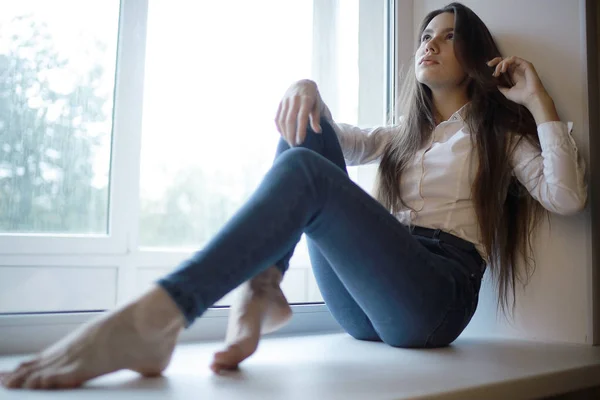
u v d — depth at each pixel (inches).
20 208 87.4
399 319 48.3
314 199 40.9
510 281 64.7
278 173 39.9
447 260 51.3
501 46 69.0
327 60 102.0
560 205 54.4
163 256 99.1
